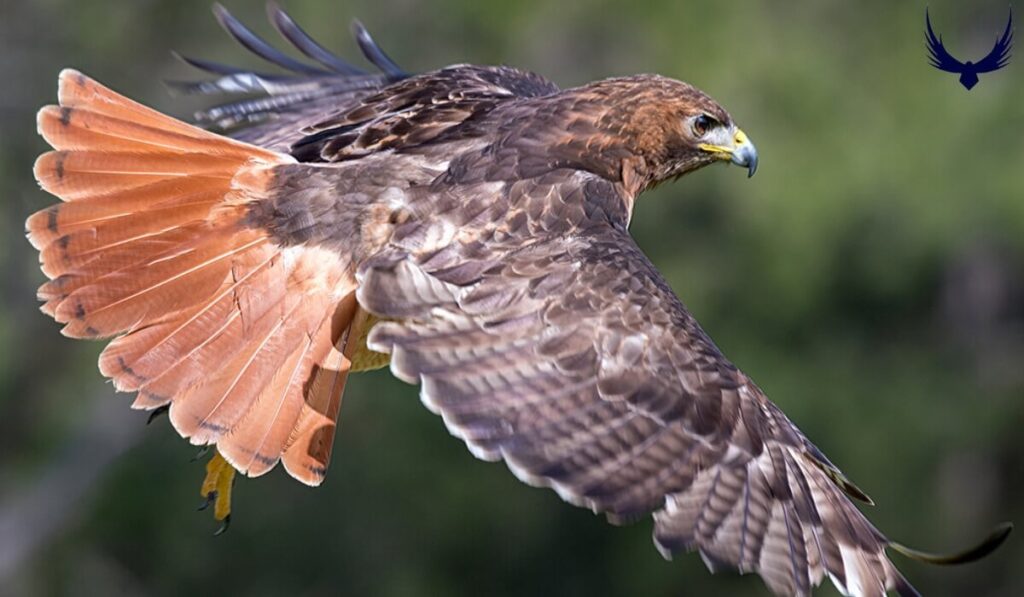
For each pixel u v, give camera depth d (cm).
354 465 1686
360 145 721
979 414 1786
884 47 1680
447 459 1688
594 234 670
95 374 1742
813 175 1595
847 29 1694
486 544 1711
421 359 605
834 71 1638
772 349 1670
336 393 665
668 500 601
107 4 1662
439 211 672
